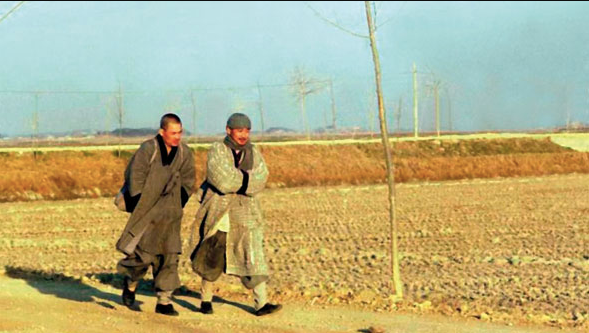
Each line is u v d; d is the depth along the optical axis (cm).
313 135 6769
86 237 2052
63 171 3703
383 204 3034
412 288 1209
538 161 4941
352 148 4938
